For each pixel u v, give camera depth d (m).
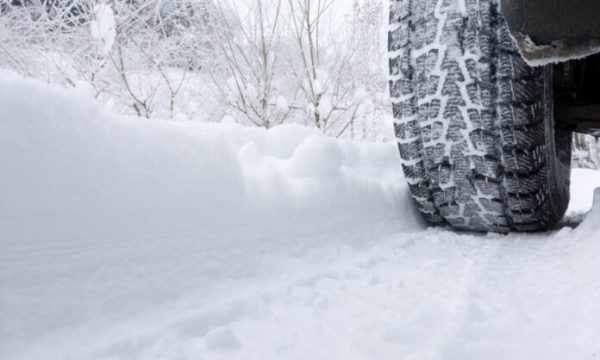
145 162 0.94
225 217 1.08
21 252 0.72
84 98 0.89
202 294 0.92
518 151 1.45
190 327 0.79
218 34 3.26
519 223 1.59
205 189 1.05
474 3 1.44
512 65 1.40
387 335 0.72
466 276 1.05
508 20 0.90
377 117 4.00
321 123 3.37
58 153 0.80
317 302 0.90
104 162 0.87
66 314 0.73
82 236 0.80
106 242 0.83
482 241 1.55
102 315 0.77
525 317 0.78
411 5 1.58
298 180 1.41
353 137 3.75
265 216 1.19
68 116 0.84
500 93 1.43
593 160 8.02
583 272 0.98
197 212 1.01
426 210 1.76
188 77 3.20
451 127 1.53
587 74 1.74
